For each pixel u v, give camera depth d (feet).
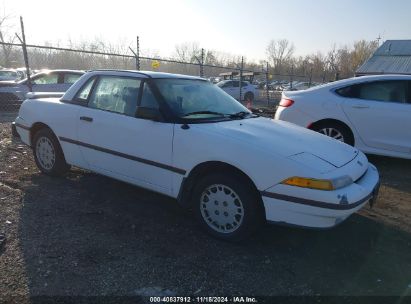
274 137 12.51
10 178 17.48
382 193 17.93
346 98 22.45
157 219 13.83
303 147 12.12
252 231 11.88
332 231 13.52
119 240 12.10
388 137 21.38
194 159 12.42
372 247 12.49
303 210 10.85
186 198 13.16
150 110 13.15
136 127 13.87
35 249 11.25
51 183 17.04
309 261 11.44
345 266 11.26
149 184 13.87
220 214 12.33
